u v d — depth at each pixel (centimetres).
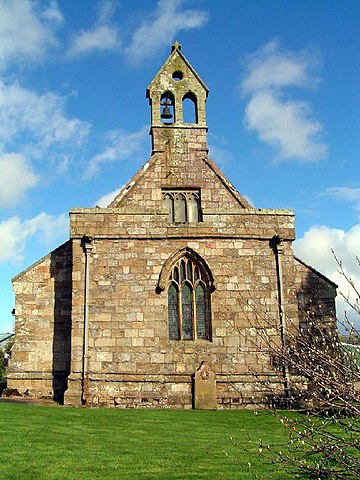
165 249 2369
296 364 885
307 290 2584
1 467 1141
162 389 2225
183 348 2273
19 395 2394
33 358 2438
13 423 1627
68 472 1127
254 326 2320
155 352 2261
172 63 2903
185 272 2381
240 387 2234
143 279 2330
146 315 2295
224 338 2300
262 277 2389
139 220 2384
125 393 2212
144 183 2719
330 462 1043
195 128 2827
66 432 1545
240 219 2428
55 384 2412
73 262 2323
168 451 1341
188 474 1129
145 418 1864
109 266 2333
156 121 2812
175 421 1820
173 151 2784
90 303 2289
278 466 1191
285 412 1939
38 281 2517
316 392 913
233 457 1284
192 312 2339
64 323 2480
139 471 1148
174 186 2734
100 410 2031
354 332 826
